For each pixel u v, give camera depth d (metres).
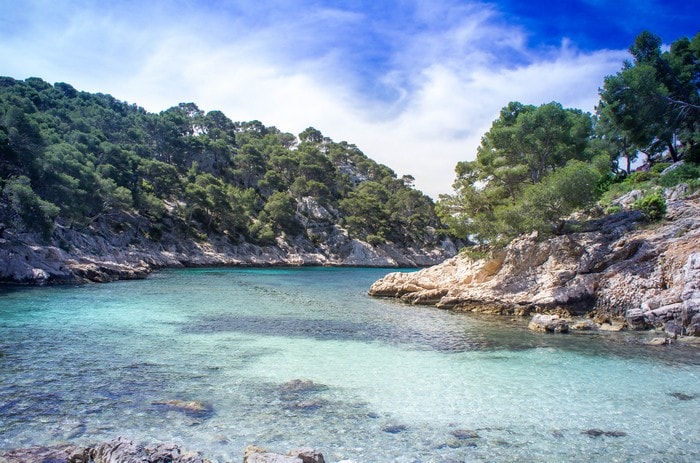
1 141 52.41
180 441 10.14
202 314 28.16
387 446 10.22
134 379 14.53
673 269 28.06
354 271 92.12
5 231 45.66
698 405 13.18
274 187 142.00
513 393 14.12
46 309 28.00
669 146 49.16
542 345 21.22
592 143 57.22
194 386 14.05
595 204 36.12
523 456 9.86
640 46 42.06
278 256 115.12
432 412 12.41
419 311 33.09
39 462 8.62
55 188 60.72
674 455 10.01
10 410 11.59
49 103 117.31
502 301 32.78
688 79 41.66
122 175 89.00
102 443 9.10
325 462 9.32
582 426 11.58
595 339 22.70
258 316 28.28
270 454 8.65
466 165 46.91
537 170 44.62
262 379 15.03
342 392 13.92
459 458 9.70
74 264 47.66
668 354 19.48
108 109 135.00
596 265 31.81
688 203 33.03
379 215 146.12
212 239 104.81
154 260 81.62
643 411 12.68
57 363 16.02
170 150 136.38
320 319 27.91
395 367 16.98
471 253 38.97
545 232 35.00
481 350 20.09
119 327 23.03
